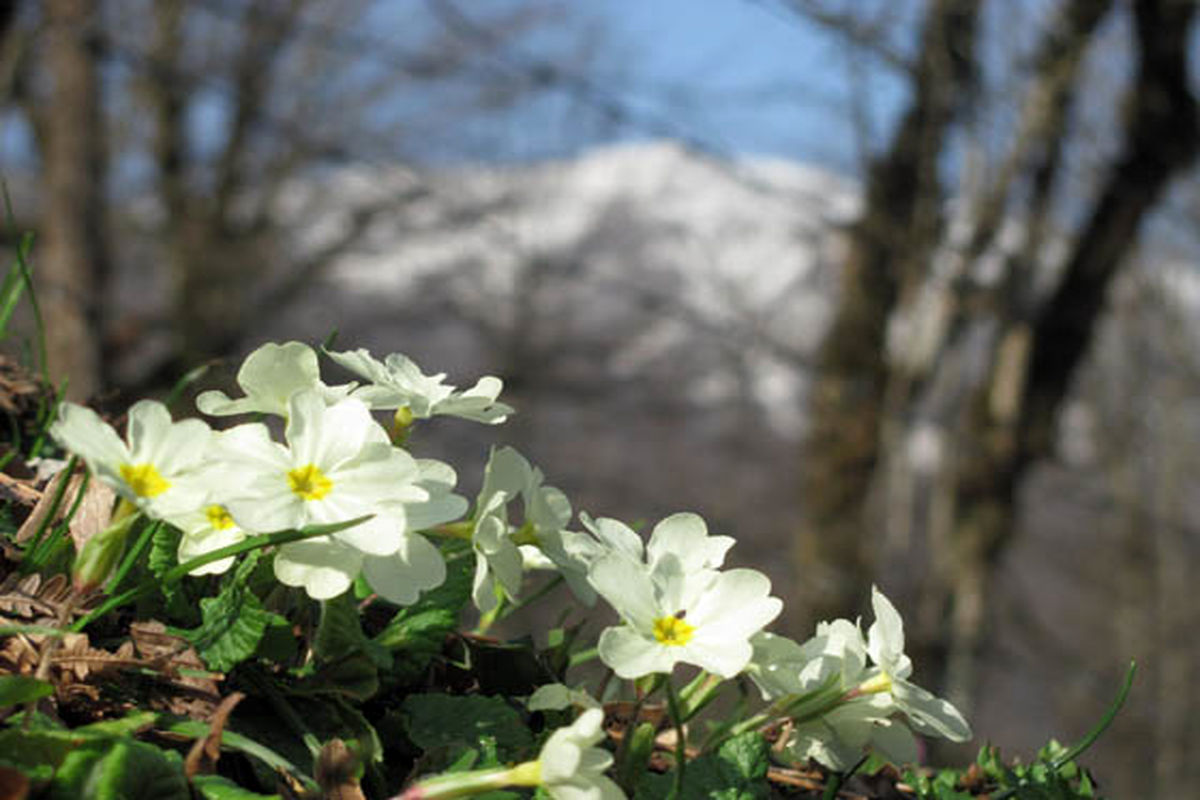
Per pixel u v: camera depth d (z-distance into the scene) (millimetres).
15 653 1074
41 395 2016
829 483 11102
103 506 1180
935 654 11742
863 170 10727
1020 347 11609
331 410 1039
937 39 10102
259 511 981
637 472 19406
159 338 13289
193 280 14125
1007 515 11875
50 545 1187
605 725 1317
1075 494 18578
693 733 1407
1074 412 17781
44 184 9070
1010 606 16922
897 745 1183
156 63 9883
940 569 11922
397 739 1188
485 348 18250
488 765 1091
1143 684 18656
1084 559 19812
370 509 1015
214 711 1096
